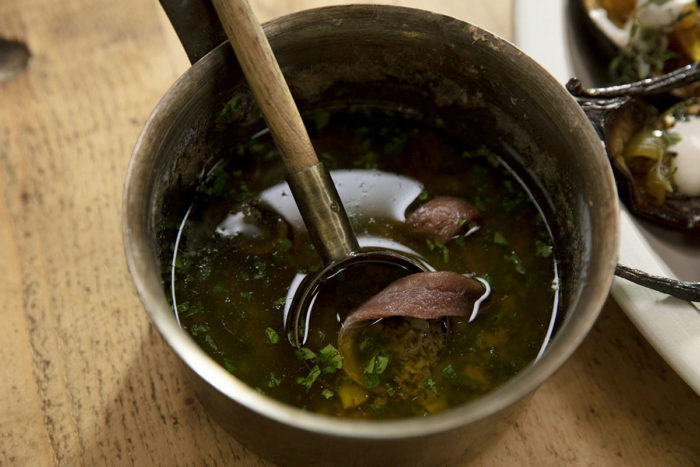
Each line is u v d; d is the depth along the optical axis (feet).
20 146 1.58
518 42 1.59
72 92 1.62
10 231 1.52
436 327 1.32
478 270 1.37
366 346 1.30
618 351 1.44
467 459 1.32
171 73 1.64
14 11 1.69
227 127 1.40
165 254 1.34
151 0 1.70
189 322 1.33
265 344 1.32
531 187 1.42
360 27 1.34
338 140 1.47
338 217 1.32
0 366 1.43
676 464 1.37
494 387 1.29
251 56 1.25
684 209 1.54
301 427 1.09
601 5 1.68
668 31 1.65
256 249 1.38
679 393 1.41
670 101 1.61
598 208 1.22
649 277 1.37
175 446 1.38
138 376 1.42
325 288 1.33
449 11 1.70
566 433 1.39
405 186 1.44
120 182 1.55
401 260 1.34
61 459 1.37
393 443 1.13
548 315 1.34
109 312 1.46
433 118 1.47
